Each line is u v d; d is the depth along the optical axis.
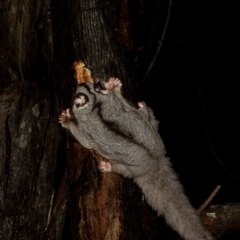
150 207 2.38
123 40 2.32
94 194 2.30
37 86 2.50
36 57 2.49
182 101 3.63
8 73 2.47
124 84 2.32
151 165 2.31
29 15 2.46
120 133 2.26
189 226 2.29
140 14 2.65
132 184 2.32
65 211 2.56
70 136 2.34
